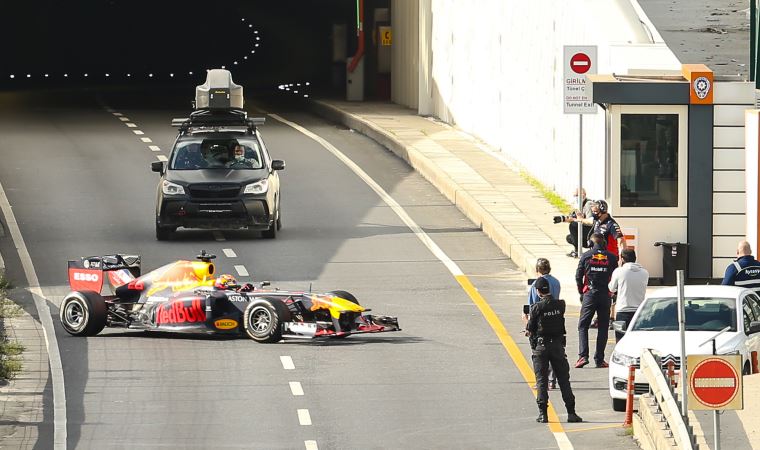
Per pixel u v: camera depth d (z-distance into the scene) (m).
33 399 58.38
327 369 63.12
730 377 44.12
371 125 138.00
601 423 55.06
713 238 81.25
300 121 149.75
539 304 55.31
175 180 91.69
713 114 80.62
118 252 88.44
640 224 81.25
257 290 70.94
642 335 58.34
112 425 54.44
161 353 66.25
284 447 51.34
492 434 53.28
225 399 58.19
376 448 51.31
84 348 67.25
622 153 81.06
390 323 69.25
